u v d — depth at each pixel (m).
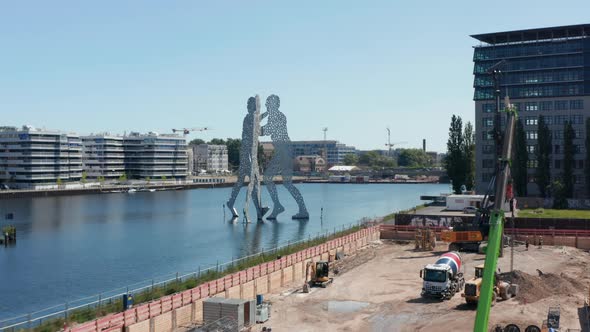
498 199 44.97
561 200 176.38
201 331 57.41
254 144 196.38
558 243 119.88
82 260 122.31
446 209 170.75
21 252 132.88
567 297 72.75
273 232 167.00
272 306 72.69
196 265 116.00
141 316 59.62
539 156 193.25
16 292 93.94
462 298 75.31
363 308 71.56
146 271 110.44
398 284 84.75
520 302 70.81
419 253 112.75
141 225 186.88
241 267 92.06
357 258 108.06
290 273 88.81
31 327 65.69
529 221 129.00
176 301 64.12
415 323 64.62
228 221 197.50
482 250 108.06
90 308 68.94
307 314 69.00
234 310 61.25
